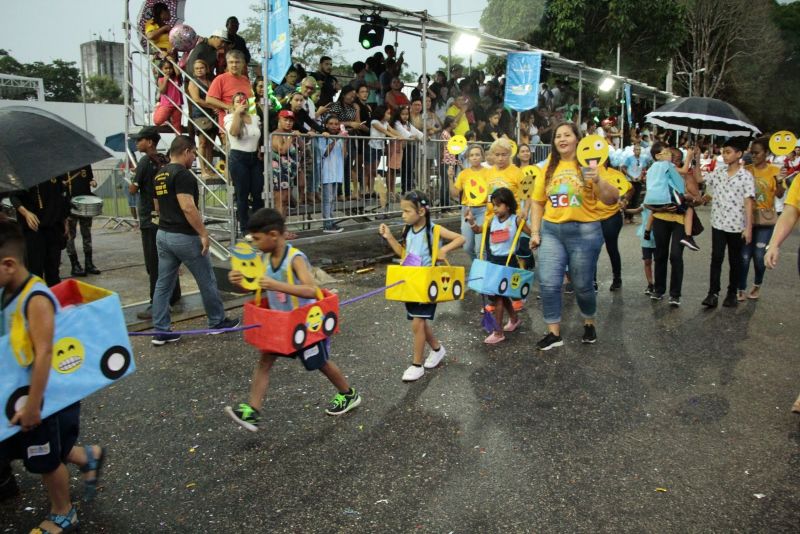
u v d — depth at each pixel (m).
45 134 3.66
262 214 3.78
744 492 3.32
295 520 3.09
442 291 4.85
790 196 4.37
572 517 3.09
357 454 3.74
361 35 10.62
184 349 5.65
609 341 5.91
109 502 3.27
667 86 26.94
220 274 7.68
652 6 22.62
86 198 8.45
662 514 3.12
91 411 4.38
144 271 9.13
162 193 5.68
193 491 3.37
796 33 41.44
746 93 41.16
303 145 8.45
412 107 11.32
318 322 3.92
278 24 7.51
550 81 21.08
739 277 7.15
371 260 9.51
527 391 4.69
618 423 4.14
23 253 2.72
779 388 4.76
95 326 2.93
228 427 4.11
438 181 11.14
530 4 22.44
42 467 2.81
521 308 7.01
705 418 4.23
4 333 2.71
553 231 5.47
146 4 9.98
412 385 4.81
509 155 7.12
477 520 3.07
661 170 7.06
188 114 9.24
